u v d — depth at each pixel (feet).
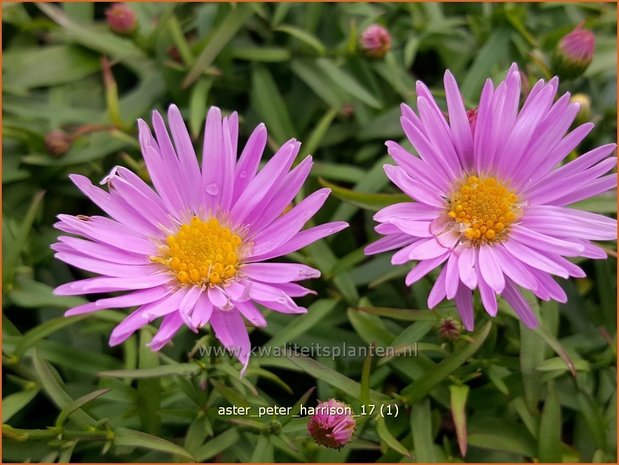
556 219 0.73
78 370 0.79
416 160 0.73
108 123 0.88
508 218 0.74
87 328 0.80
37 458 0.75
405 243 0.73
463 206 0.74
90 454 0.78
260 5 0.91
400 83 0.88
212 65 0.89
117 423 0.78
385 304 0.83
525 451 0.77
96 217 0.72
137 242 0.73
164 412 0.76
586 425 0.79
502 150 0.74
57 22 0.92
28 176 0.86
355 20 0.93
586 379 0.80
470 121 0.75
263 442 0.75
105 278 0.71
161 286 0.72
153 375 0.73
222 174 0.73
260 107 0.88
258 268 0.72
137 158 0.88
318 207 0.70
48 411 0.81
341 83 0.86
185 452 0.73
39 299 0.81
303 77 0.89
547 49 0.91
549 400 0.77
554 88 0.73
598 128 0.89
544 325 0.80
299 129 0.89
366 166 0.89
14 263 0.80
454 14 0.96
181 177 0.74
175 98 0.89
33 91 0.92
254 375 0.77
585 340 0.82
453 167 0.74
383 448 0.77
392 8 0.94
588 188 0.73
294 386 0.82
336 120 0.91
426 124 0.73
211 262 0.72
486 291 0.71
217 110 0.73
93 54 0.91
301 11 0.92
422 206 0.73
